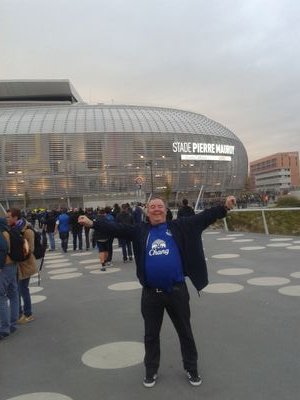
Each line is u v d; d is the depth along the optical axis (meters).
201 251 4.44
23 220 7.32
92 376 4.75
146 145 91.31
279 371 4.50
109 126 91.19
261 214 22.16
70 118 92.69
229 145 104.38
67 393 4.36
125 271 12.19
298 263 11.25
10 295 6.70
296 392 4.02
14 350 5.85
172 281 4.33
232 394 4.07
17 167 88.19
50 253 18.83
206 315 6.80
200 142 97.44
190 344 4.39
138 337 6.02
